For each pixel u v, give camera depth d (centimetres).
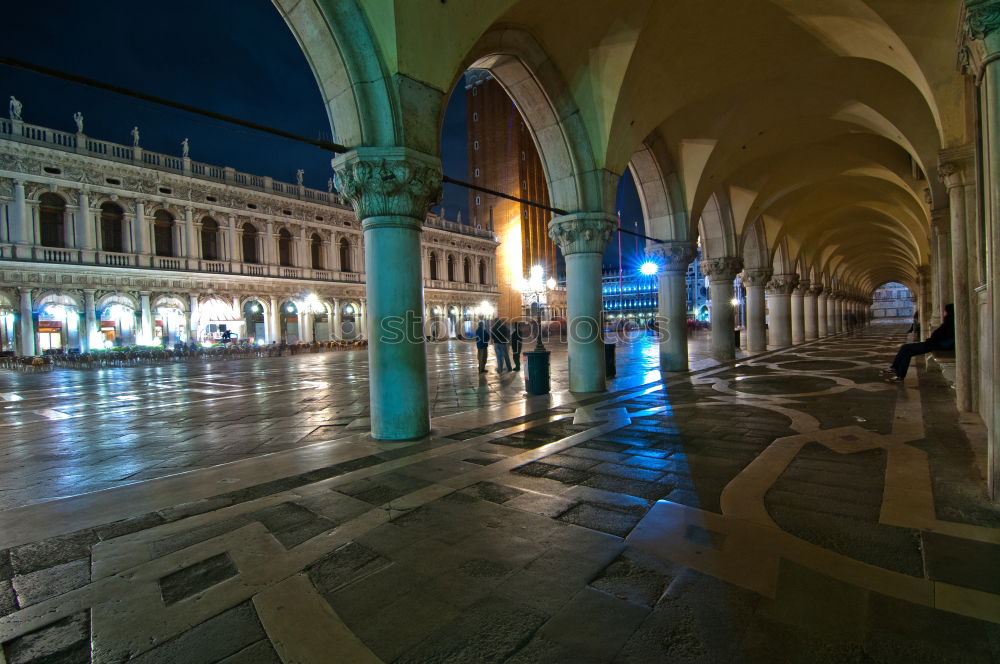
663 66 896
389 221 579
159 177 3125
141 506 388
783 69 950
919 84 695
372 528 338
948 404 703
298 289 3838
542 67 829
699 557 285
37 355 2597
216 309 3397
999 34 329
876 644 205
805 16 780
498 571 277
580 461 484
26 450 621
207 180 3331
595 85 878
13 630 232
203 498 404
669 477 429
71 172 2809
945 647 201
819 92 1041
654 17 800
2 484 479
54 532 342
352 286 4247
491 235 5825
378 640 220
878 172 1534
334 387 1234
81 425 793
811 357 1570
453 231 5241
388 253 582
